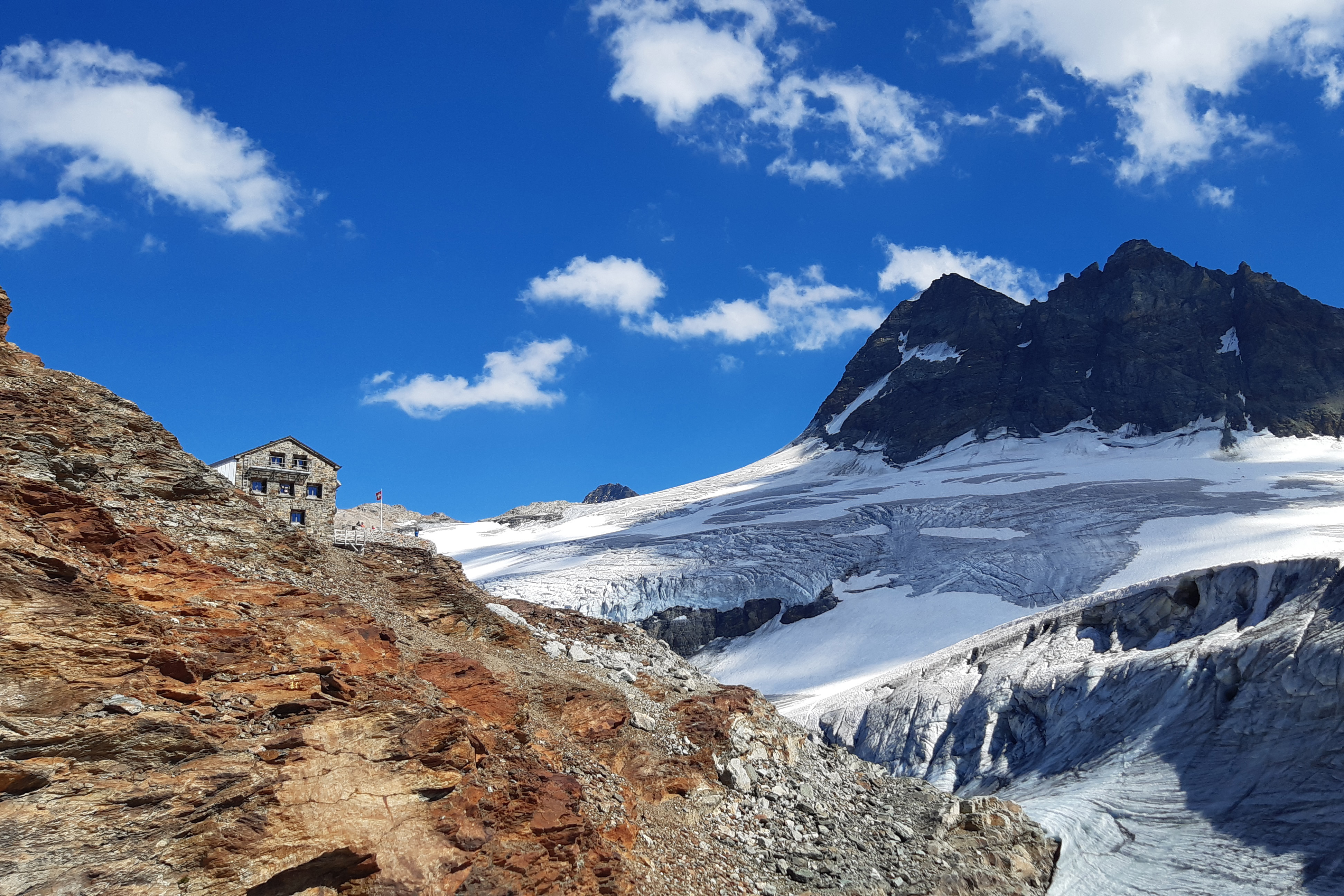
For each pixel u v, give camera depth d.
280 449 41.38
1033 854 36.69
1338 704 41.22
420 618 29.48
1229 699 47.78
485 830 18.50
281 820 15.31
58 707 14.21
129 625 16.19
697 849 24.86
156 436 24.94
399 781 17.47
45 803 13.14
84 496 19.88
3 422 21.05
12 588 14.80
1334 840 35.44
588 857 20.41
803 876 25.64
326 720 17.22
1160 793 43.16
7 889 12.06
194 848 14.15
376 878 16.17
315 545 27.34
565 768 23.94
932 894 27.69
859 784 36.44
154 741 14.68
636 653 39.12
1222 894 34.75
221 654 17.36
